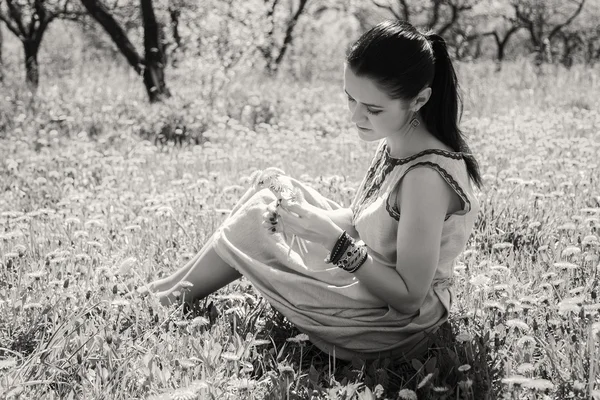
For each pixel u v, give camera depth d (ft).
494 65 48.52
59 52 70.85
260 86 39.09
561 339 8.32
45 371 7.70
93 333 8.56
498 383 7.57
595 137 20.89
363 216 8.44
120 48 35.32
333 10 87.86
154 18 35.35
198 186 15.44
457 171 7.80
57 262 11.17
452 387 7.57
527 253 11.23
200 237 12.33
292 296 8.63
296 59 62.69
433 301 8.32
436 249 7.74
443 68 7.93
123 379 7.59
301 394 7.60
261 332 9.11
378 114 7.72
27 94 32.55
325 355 8.93
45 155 21.18
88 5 34.86
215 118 27.22
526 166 16.10
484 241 12.19
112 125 27.71
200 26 40.45
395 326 8.32
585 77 39.24
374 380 7.93
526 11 88.74
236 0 42.60
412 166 7.76
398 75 7.45
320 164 18.63
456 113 8.05
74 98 32.58
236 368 7.72
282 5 66.18
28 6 51.98
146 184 17.15
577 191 14.11
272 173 8.28
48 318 9.26
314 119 28.53
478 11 88.17
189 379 7.62
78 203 15.15
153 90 34.24
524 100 32.68
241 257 8.84
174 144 25.50
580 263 10.53
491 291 9.70
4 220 13.24
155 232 12.74
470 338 8.08
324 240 7.91
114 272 10.55
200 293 9.53
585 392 6.99
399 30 7.58
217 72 33.68
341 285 8.52
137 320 8.88
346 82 7.72
